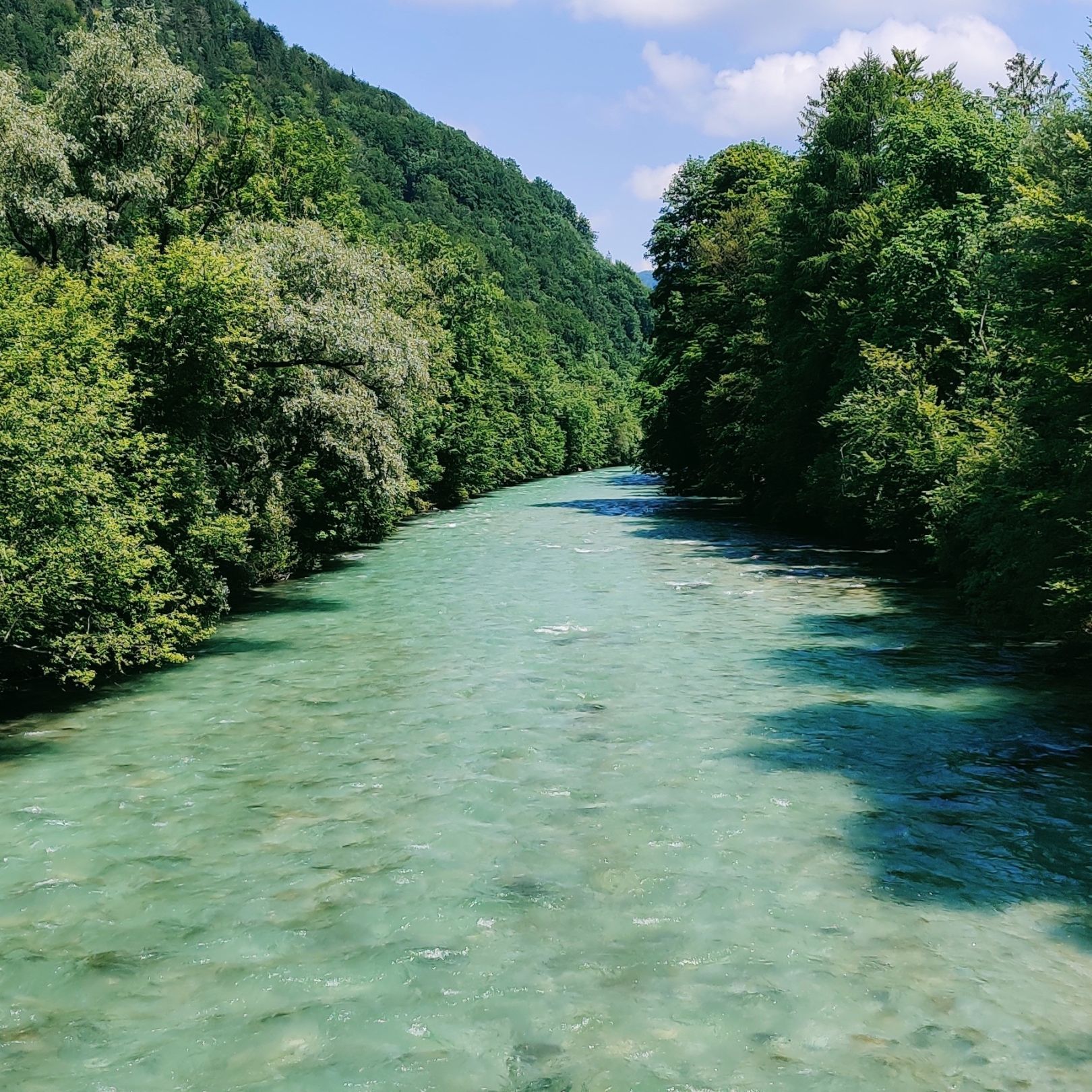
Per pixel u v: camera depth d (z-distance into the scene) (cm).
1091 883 873
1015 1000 688
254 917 825
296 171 4156
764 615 2166
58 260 2423
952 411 2689
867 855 934
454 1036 654
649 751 1246
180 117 2672
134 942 786
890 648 1816
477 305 6600
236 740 1312
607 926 802
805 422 3816
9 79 2362
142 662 1605
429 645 1911
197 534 1836
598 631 2019
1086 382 1489
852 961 743
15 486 1270
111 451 1520
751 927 798
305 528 3091
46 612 1405
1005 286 1708
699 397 5456
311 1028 666
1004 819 1016
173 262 1841
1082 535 1514
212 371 1886
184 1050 642
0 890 875
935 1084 595
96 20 2555
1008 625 1923
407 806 1070
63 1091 602
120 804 1082
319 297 2359
